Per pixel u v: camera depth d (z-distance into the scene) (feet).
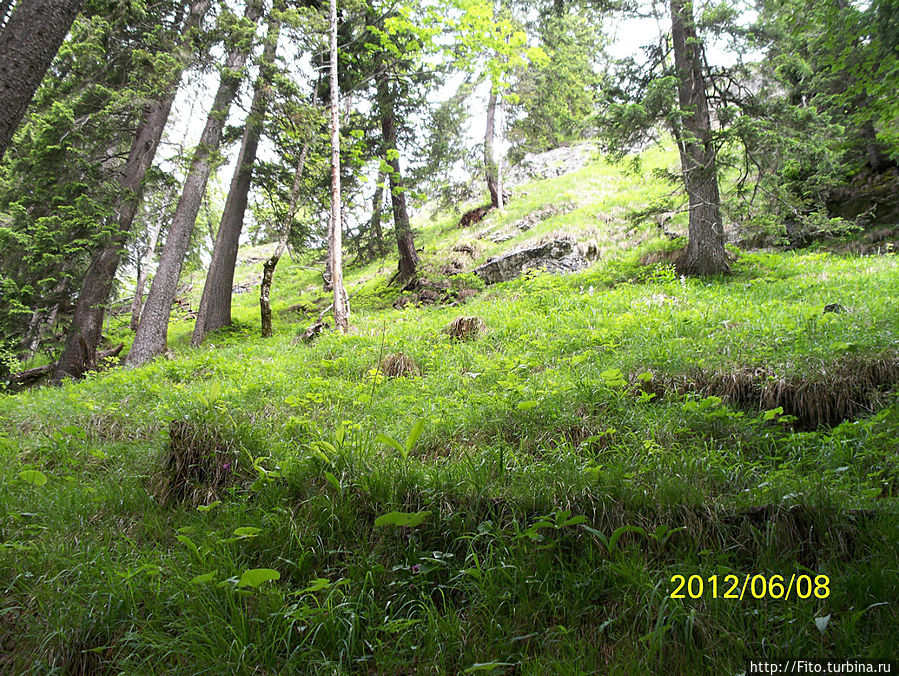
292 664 8.38
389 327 35.45
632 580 9.27
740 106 36.01
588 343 23.71
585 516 10.24
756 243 47.67
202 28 43.62
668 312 26.55
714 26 34.32
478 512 11.19
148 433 18.74
